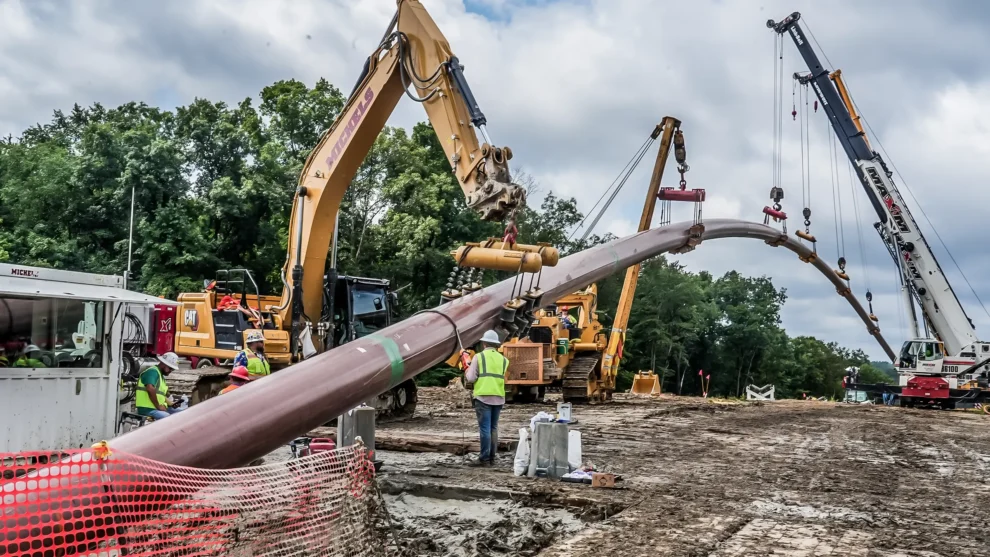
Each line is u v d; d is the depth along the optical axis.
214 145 35.97
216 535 4.87
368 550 5.88
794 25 31.70
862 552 6.36
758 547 6.41
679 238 12.45
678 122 22.80
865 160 31.47
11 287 7.96
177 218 32.28
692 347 72.75
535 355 21.50
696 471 10.42
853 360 123.81
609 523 7.17
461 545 6.48
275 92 42.62
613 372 23.58
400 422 16.08
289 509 5.35
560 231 51.94
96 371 8.95
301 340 13.63
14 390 8.15
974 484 10.19
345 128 12.59
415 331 7.69
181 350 15.17
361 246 37.47
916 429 18.39
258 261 35.75
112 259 34.59
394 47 11.34
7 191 34.97
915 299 31.28
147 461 4.89
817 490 9.29
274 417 5.97
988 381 29.45
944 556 6.35
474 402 10.53
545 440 9.38
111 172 34.53
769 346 76.50
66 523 4.16
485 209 8.95
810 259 27.53
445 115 9.91
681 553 6.13
